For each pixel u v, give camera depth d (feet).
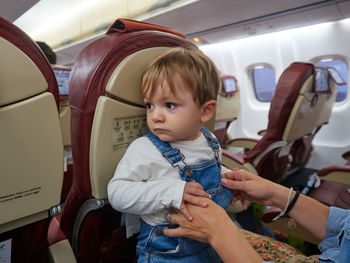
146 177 2.21
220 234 1.74
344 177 5.31
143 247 2.45
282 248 3.18
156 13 9.08
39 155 1.89
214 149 2.71
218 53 13.62
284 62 11.48
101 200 2.43
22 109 1.71
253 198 2.78
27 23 15.10
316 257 2.99
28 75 1.69
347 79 10.45
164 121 2.14
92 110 2.16
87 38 13.14
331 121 11.18
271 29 10.36
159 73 2.07
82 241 2.77
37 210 2.03
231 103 9.47
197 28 10.63
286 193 2.66
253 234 3.54
